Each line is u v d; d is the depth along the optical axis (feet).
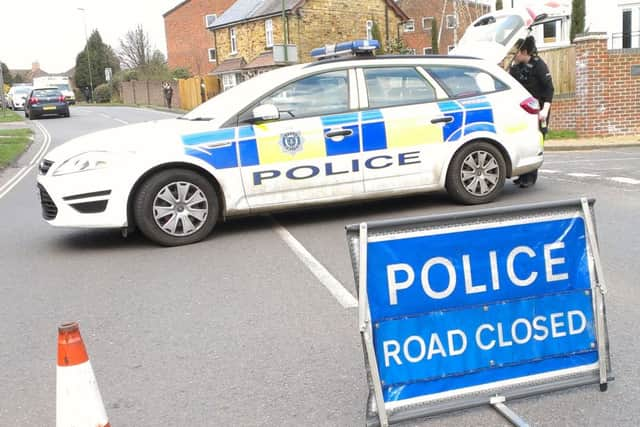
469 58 24.20
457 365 9.72
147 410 10.38
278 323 13.79
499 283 9.88
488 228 9.79
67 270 18.53
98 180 19.71
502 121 23.86
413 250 9.45
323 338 12.93
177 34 171.32
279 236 21.39
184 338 13.20
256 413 10.18
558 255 10.14
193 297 15.70
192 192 20.66
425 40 152.46
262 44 123.24
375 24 114.52
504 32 36.32
